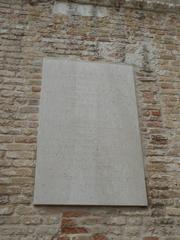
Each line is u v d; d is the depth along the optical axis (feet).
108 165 7.63
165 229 7.19
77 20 9.96
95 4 10.41
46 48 9.21
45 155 7.47
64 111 8.17
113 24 10.18
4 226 6.65
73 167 7.42
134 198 7.32
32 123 7.97
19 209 6.88
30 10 9.80
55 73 8.73
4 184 7.11
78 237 6.75
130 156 7.88
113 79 9.01
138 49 9.87
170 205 7.54
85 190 7.18
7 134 7.73
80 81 8.74
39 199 6.93
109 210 7.18
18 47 9.05
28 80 8.57
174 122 8.79
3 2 9.73
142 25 10.40
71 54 9.28
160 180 7.84
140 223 7.16
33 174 7.32
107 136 8.03
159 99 9.09
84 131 7.97
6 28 9.29
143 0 10.71
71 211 7.01
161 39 10.27
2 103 8.11
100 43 9.68
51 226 6.78
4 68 8.63
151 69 9.57
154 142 8.36
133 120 8.46
